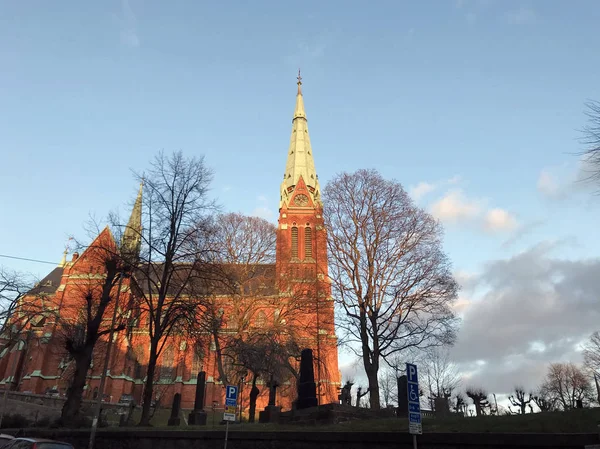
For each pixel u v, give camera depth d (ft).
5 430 93.86
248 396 187.93
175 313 106.63
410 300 104.99
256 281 179.52
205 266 107.04
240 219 175.01
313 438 52.70
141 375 222.48
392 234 110.22
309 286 157.99
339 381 204.13
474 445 40.52
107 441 78.23
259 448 57.67
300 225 241.96
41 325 179.73
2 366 224.33
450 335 104.37
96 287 125.18
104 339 169.07
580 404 82.99
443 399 103.30
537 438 37.09
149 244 104.27
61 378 206.28
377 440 47.16
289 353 143.33
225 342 152.87
